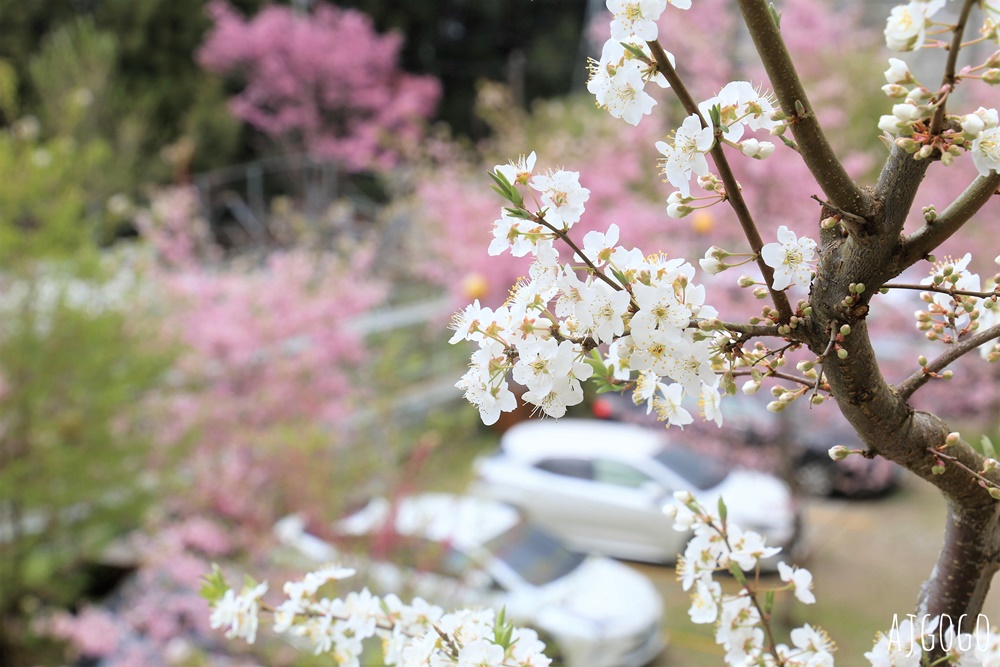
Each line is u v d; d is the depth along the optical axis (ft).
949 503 4.37
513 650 4.52
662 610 23.22
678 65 32.45
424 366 37.93
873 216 3.47
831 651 4.90
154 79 57.77
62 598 22.27
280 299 26.48
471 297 32.17
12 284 21.44
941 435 4.02
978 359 24.91
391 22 69.77
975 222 27.81
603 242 3.76
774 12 3.30
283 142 60.59
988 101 23.66
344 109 62.75
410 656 4.52
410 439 25.71
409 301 42.09
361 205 60.59
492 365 3.73
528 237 3.75
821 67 32.86
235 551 20.22
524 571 21.22
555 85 73.61
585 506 27.91
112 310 22.07
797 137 3.41
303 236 34.24
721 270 3.72
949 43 2.91
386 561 16.97
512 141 35.47
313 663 14.21
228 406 23.88
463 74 74.49
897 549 26.32
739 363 3.89
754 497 26.02
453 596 17.40
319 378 25.98
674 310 3.60
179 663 17.04
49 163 21.61
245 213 56.03
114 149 35.76
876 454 4.09
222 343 24.85
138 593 21.20
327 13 60.85
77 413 21.66
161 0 57.11
